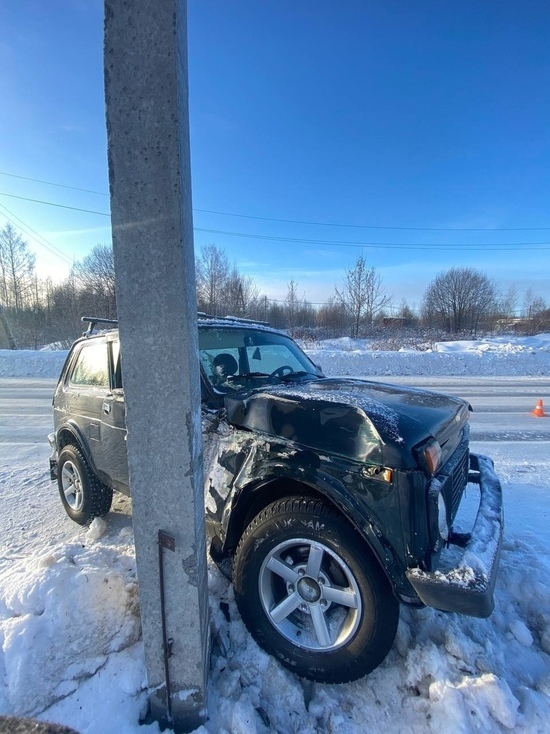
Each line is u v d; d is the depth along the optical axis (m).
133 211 1.53
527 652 2.20
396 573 1.87
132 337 1.59
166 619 1.72
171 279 1.54
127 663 2.01
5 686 1.90
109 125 1.50
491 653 2.12
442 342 23.59
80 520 3.74
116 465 3.21
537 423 7.80
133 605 2.25
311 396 2.33
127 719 1.80
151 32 1.44
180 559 1.68
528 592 2.55
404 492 1.86
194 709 1.77
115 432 3.17
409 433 2.00
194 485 1.65
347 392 2.57
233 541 2.40
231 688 1.98
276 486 2.30
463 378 13.95
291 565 2.17
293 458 2.11
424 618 2.35
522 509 3.93
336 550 1.99
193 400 1.64
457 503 2.46
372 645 1.94
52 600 2.18
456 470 2.44
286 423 2.22
